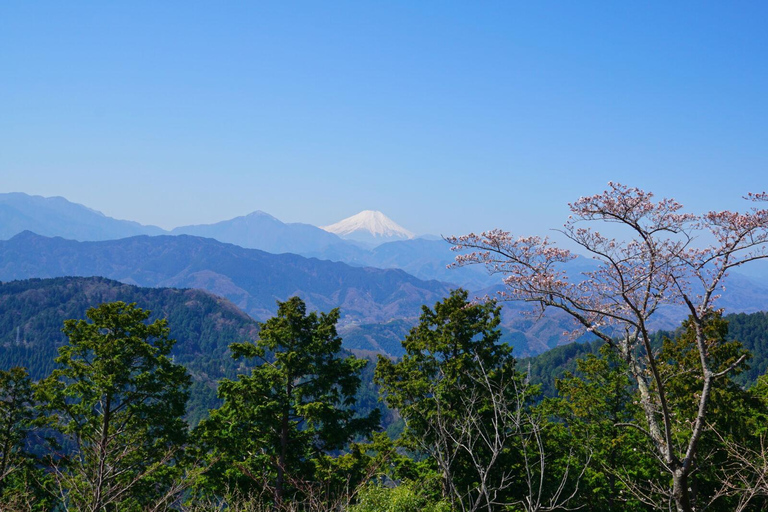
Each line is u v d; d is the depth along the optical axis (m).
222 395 22.16
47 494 18.09
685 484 11.86
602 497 22.39
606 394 25.08
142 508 18.23
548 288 12.68
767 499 15.72
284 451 21.55
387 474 20.69
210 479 20.33
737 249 11.64
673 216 11.61
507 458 20.23
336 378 23.08
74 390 22.47
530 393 20.75
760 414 21.66
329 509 15.33
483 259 12.96
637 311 11.88
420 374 22.77
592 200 11.64
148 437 22.06
